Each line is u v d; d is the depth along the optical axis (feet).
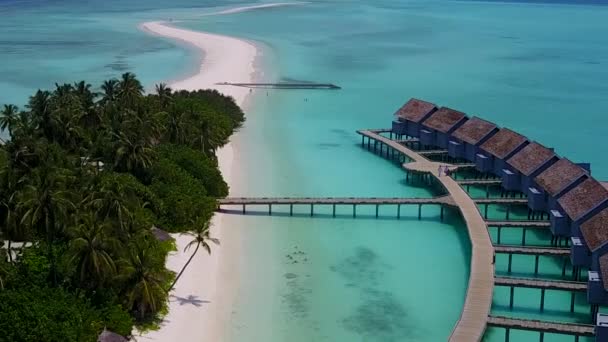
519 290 202.08
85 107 300.20
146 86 499.92
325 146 356.79
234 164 318.65
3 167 212.84
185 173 251.19
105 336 154.40
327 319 181.78
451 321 182.80
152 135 277.44
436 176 279.08
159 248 196.95
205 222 232.53
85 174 218.38
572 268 213.05
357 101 481.87
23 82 507.30
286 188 285.64
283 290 196.95
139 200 216.95
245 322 177.99
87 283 165.89
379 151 346.95
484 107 474.90
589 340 174.40
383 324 180.45
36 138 259.39
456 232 243.40
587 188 219.82
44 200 189.57
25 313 146.82
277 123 408.67
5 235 200.34
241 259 215.92
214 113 354.74
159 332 168.45
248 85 527.40
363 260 219.41
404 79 580.30
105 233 168.96
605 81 587.68
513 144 273.33
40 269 169.78
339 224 248.93
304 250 225.35
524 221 234.17
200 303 185.68
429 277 208.44
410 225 249.34
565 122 433.48
